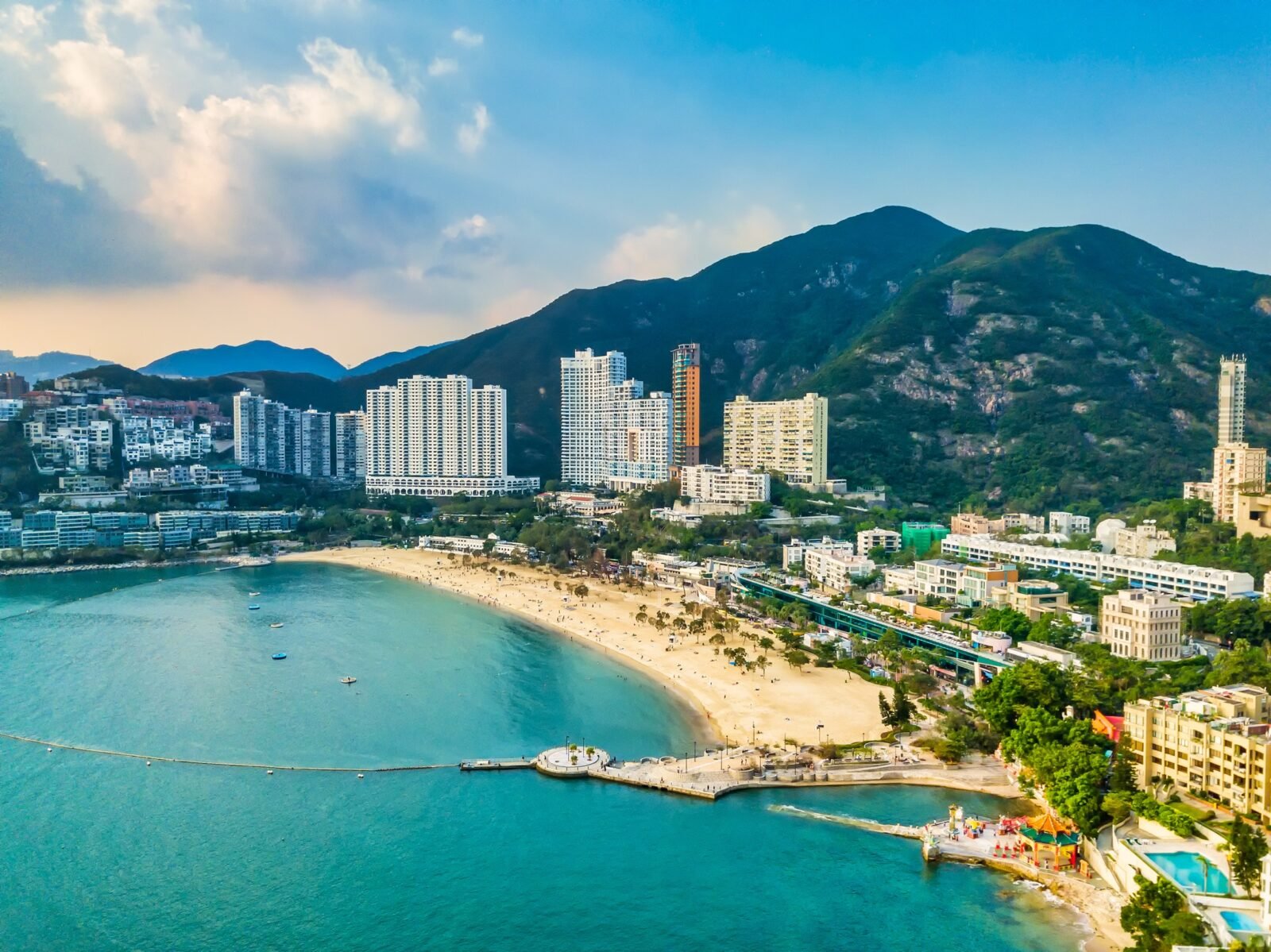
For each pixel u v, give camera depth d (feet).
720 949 608.60
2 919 648.38
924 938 612.70
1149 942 541.75
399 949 612.70
